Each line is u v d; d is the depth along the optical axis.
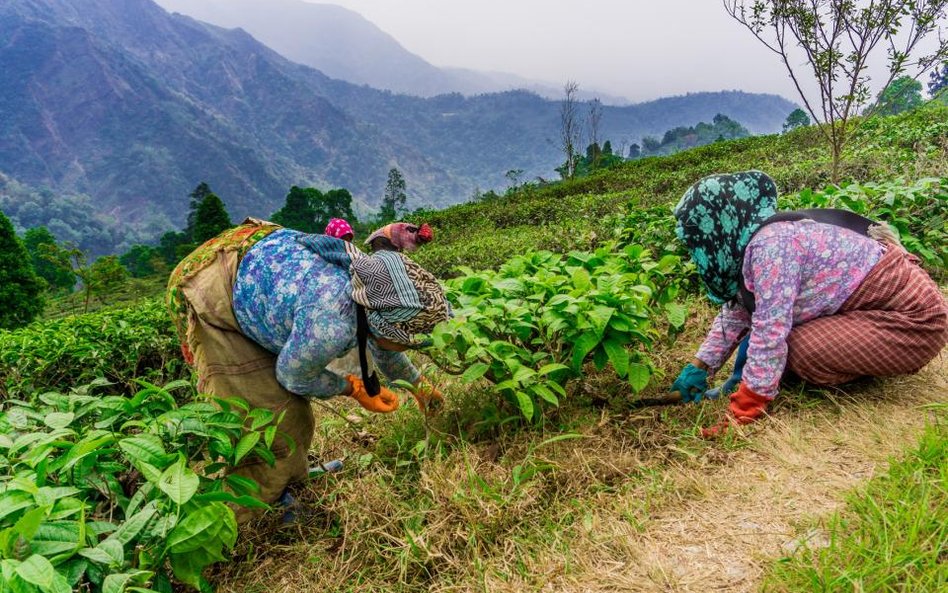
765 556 2.09
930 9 6.00
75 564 1.73
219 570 2.77
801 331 2.99
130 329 5.66
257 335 2.63
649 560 2.20
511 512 2.59
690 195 3.03
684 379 3.40
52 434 2.09
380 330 2.53
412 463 3.27
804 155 13.09
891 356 2.85
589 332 3.05
